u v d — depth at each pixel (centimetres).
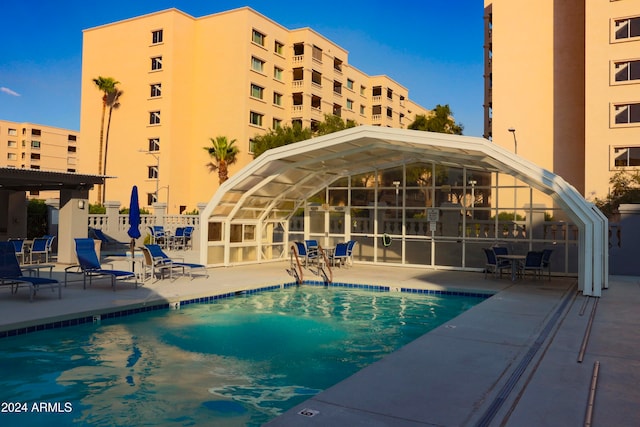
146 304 1013
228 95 4312
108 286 1214
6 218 2070
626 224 1580
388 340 838
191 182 4478
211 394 568
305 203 2044
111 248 2502
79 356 707
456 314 1059
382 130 1377
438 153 1493
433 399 479
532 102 3594
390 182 1886
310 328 919
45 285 1116
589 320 877
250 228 1886
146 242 2656
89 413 507
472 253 1727
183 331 873
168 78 4281
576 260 1569
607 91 3080
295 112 4866
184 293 1134
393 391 502
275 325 940
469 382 533
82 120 4769
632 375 564
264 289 1341
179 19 4312
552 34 3572
